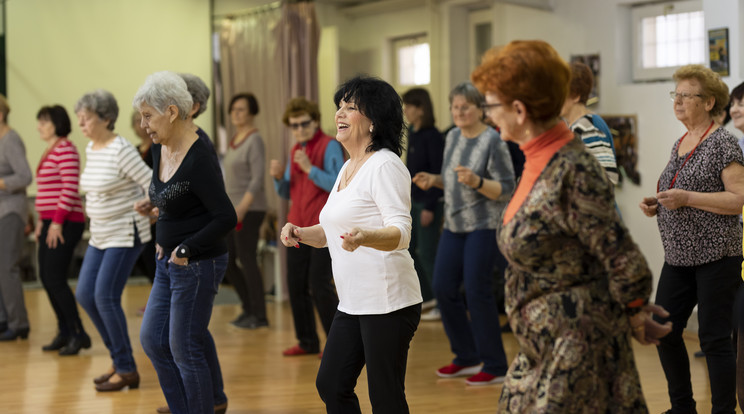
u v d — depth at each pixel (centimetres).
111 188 429
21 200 588
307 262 519
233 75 824
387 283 263
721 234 330
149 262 563
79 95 845
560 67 206
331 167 495
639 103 634
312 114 505
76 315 537
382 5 816
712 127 342
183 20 880
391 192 261
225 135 851
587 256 207
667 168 354
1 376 481
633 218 638
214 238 322
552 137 208
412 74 812
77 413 403
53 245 525
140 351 549
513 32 735
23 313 590
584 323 205
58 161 530
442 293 461
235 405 415
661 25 634
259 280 623
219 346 558
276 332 607
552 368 206
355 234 236
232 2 882
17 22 816
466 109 444
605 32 659
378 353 263
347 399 272
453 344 469
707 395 419
